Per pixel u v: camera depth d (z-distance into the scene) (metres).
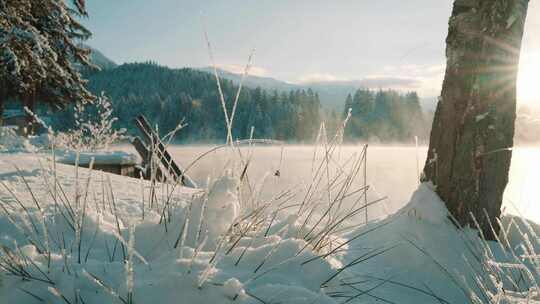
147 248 1.88
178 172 5.45
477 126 2.69
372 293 1.91
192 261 1.50
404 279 2.23
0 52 15.36
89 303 1.38
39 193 2.76
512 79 2.72
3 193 2.62
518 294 1.93
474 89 2.71
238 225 2.01
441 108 2.85
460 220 2.66
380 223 2.85
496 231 2.70
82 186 3.31
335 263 2.01
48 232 1.93
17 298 1.37
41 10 18.72
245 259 1.76
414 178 8.74
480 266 2.31
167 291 1.41
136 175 7.34
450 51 2.86
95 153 6.89
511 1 2.70
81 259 1.68
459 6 2.84
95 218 2.09
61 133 7.95
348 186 2.22
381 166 14.98
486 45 2.71
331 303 1.49
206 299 1.40
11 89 18.50
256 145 2.18
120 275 1.51
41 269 1.49
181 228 1.92
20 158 4.67
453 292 2.17
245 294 1.45
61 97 20.91
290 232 2.25
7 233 1.89
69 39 19.95
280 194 2.20
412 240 2.51
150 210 2.43
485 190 2.68
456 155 2.72
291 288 1.52
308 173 2.58
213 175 2.09
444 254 2.41
